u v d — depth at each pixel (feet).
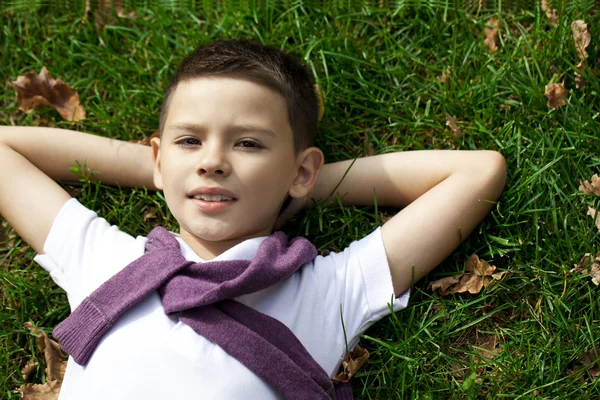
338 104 8.50
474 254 7.63
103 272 6.74
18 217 7.32
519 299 7.54
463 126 8.14
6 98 8.84
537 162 7.88
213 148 6.55
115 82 8.87
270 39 8.71
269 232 7.27
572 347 7.25
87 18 9.17
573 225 7.64
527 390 7.11
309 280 6.86
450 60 8.54
